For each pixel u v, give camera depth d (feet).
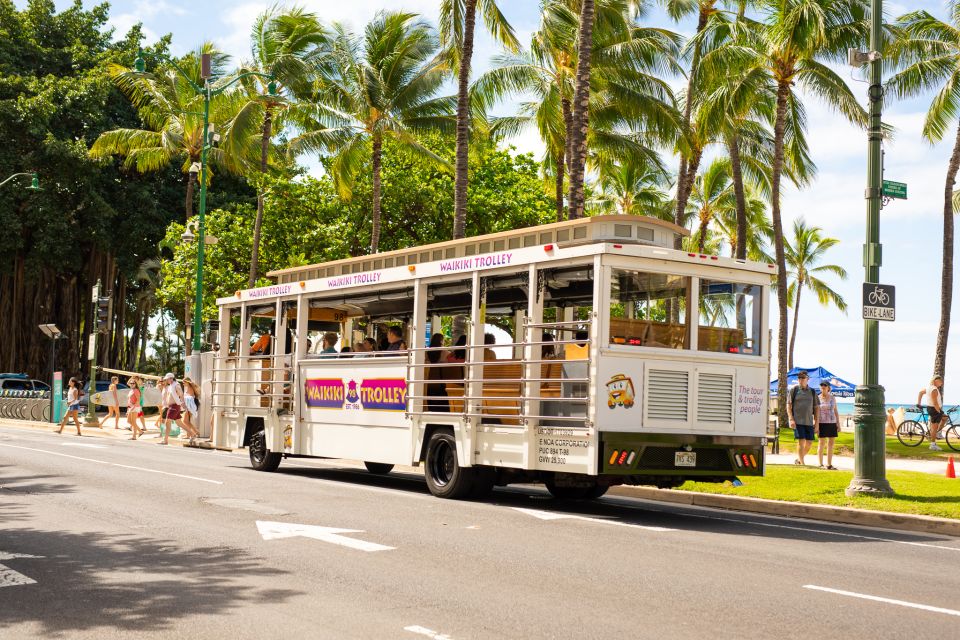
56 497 40.06
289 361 56.54
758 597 22.45
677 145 102.42
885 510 41.04
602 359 37.14
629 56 97.25
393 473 61.11
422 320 46.26
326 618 19.70
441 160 118.62
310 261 115.85
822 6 106.73
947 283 117.60
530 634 18.56
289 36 130.41
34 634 18.51
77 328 170.50
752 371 41.01
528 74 102.42
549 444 38.83
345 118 118.32
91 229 159.94
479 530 32.68
